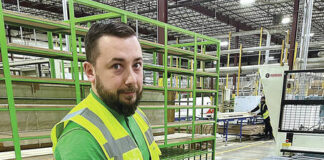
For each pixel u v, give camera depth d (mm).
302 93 3107
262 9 11773
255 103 8773
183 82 13734
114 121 831
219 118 6301
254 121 8594
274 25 12836
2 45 1689
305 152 2818
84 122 740
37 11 11031
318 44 9570
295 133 2961
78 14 10484
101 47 763
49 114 2531
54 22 1978
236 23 13820
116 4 10977
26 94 2383
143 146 965
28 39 10344
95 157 690
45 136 1962
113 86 780
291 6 11375
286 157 2891
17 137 1786
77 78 2113
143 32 13375
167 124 3129
